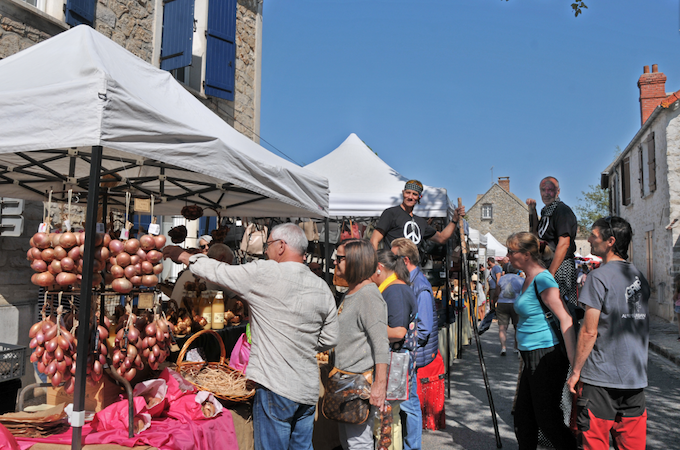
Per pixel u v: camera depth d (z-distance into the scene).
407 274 3.62
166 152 2.57
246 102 10.06
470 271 13.81
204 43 8.79
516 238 3.54
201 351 3.74
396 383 3.37
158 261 2.64
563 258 4.36
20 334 5.50
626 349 2.82
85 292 2.20
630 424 2.85
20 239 5.57
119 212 4.54
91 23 6.86
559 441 3.35
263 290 2.55
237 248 7.14
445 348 6.87
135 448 2.21
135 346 2.57
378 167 7.90
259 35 10.43
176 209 5.62
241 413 2.97
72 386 2.43
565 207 4.48
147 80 3.28
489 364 8.16
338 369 3.07
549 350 3.41
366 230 7.89
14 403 3.06
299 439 2.63
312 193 4.25
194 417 2.60
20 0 5.79
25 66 2.76
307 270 2.72
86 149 3.43
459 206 5.37
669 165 14.44
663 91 18.36
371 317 2.97
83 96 2.22
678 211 14.29
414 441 3.72
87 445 2.22
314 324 2.64
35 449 2.20
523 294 3.56
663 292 15.30
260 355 2.57
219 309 4.00
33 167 4.02
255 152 3.66
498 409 5.62
